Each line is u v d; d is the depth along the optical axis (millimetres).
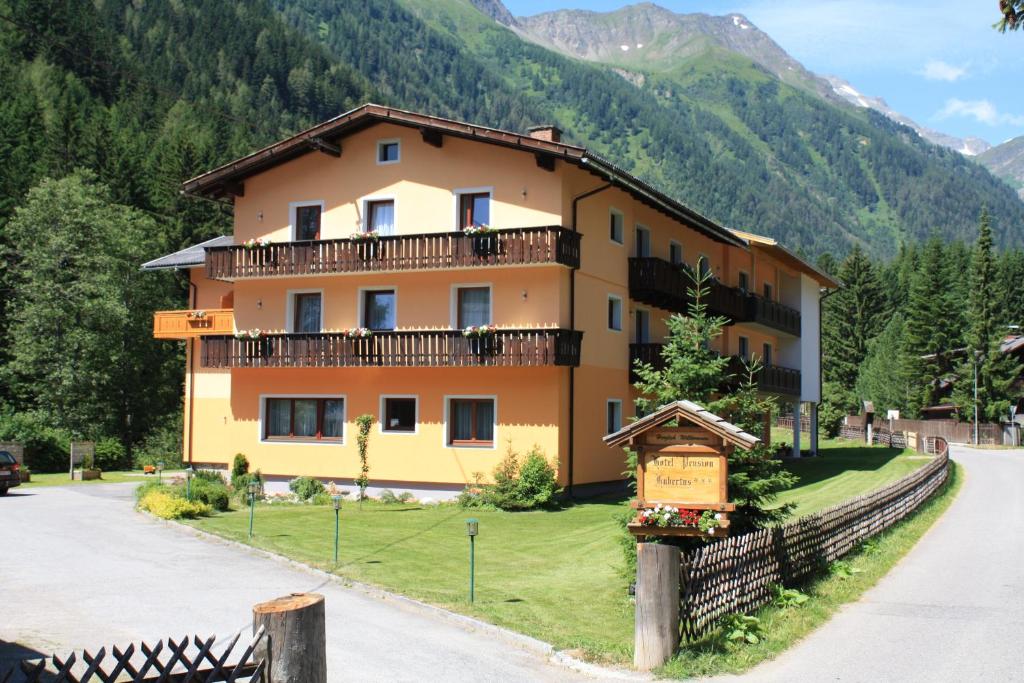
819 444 55156
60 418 44938
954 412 72125
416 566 15789
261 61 142625
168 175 61656
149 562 15891
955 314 77562
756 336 40469
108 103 95000
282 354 28391
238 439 29812
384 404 27906
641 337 31797
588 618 11891
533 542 18891
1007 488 31688
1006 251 101062
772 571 12578
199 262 35188
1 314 50156
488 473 26234
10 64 84000
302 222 29500
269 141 108938
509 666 9773
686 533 11531
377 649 10391
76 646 10336
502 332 25422
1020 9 9562
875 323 99938
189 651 10258
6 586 13609
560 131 28219
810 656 10164
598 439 27844
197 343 33750
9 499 25969
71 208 48156
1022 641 10875
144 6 133250
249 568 15477
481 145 26828
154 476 35750
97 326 47031
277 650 5934
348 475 28141
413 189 27656
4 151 57688
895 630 11422
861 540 17766
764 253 41156
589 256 27344
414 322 27375
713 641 10250
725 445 11562
